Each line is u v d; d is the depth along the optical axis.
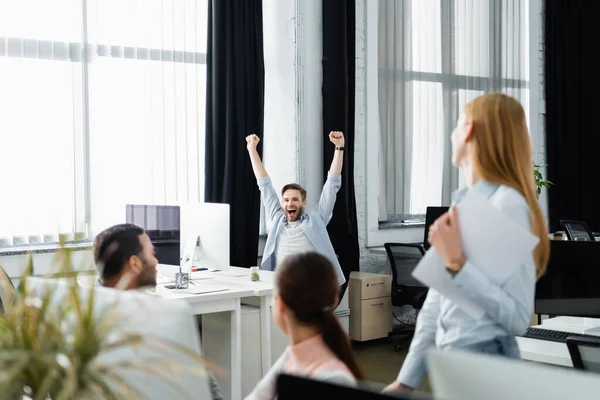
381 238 7.43
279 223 5.82
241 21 6.21
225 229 4.73
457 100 8.04
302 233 5.74
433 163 7.83
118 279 2.60
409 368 2.06
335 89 6.76
